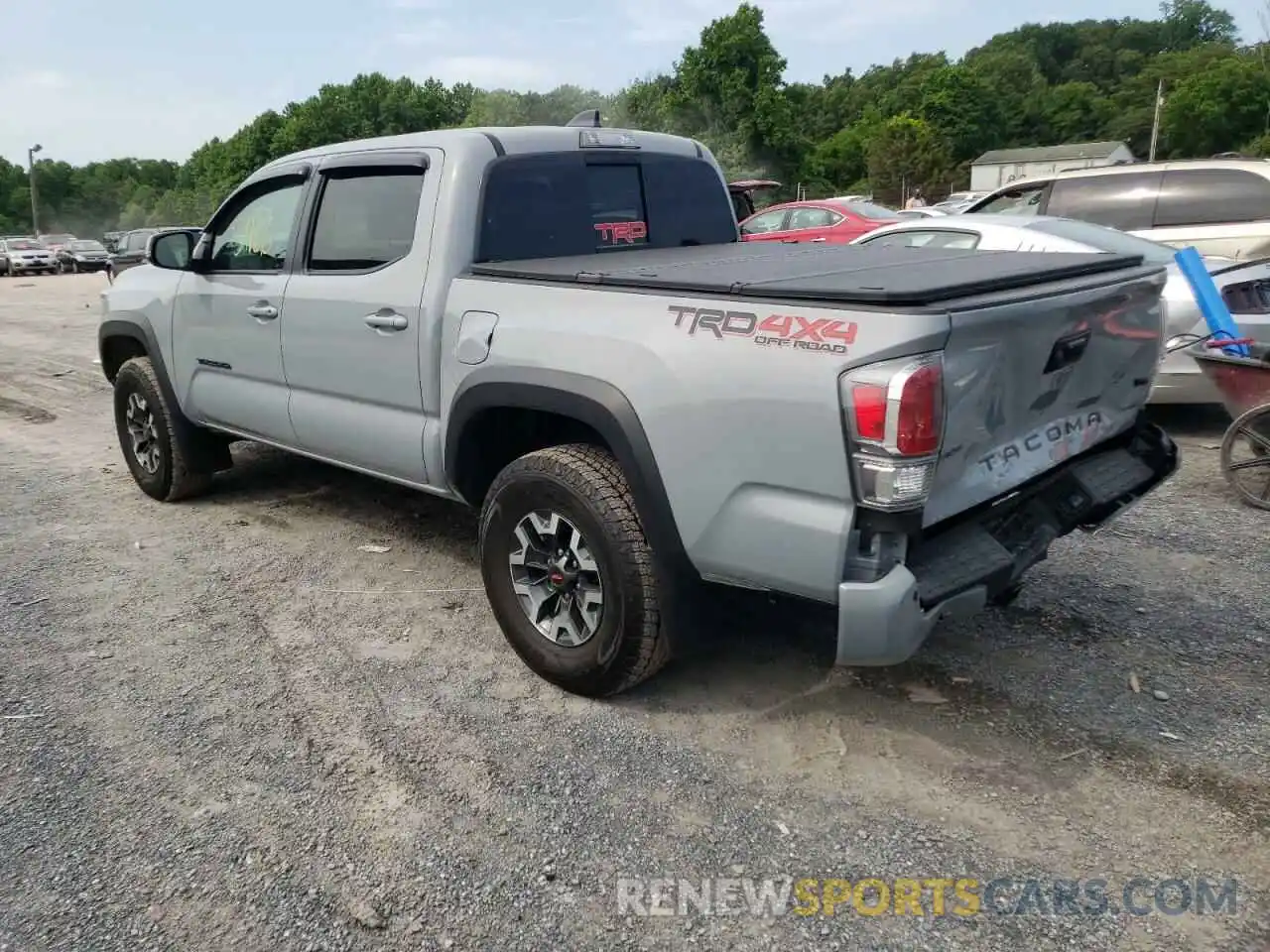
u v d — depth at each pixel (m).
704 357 2.95
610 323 3.22
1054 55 140.38
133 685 3.71
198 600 4.49
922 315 2.56
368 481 6.29
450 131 4.06
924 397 2.56
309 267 4.48
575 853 2.77
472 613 4.33
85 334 15.09
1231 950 2.38
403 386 4.04
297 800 3.01
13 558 5.03
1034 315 2.88
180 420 5.60
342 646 4.03
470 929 2.50
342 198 4.32
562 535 3.51
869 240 8.07
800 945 2.43
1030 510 3.33
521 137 4.09
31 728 3.42
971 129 100.56
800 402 2.74
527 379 3.42
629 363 3.14
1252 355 5.45
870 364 2.61
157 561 4.98
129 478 6.55
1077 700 3.48
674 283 3.09
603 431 3.23
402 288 3.96
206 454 5.77
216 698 3.62
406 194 4.03
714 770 3.14
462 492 3.95
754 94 58.91
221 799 3.02
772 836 2.82
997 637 3.96
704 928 2.49
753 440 2.86
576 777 3.11
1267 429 5.29
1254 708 3.40
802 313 2.76
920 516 2.68
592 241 4.34
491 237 3.93
